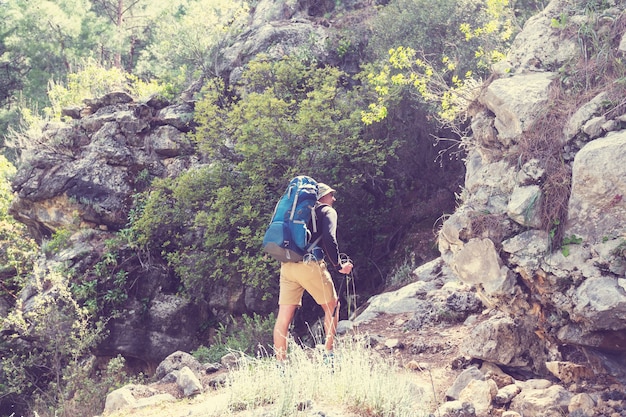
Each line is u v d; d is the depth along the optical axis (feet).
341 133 41.09
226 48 57.77
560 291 15.15
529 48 18.78
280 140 39.63
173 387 19.26
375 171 44.96
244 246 40.16
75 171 48.83
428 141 46.32
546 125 16.29
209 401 16.11
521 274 15.93
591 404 14.16
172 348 44.45
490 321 17.66
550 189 15.64
